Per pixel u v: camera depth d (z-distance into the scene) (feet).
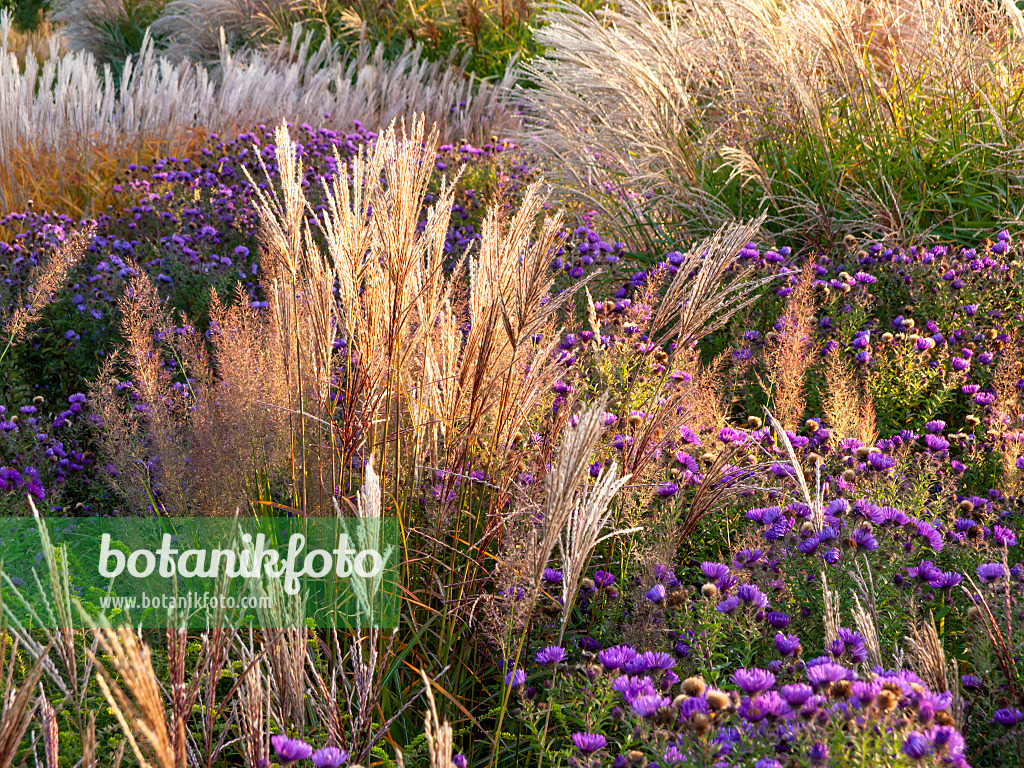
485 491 9.32
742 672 5.92
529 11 40.11
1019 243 16.22
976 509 10.18
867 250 17.30
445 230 9.39
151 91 29.22
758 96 20.38
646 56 21.67
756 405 13.69
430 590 8.50
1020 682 7.32
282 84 33.47
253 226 19.89
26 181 24.95
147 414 10.43
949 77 19.93
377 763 7.56
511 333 8.55
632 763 6.05
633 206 20.54
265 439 9.46
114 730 7.33
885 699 5.28
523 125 30.58
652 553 8.68
